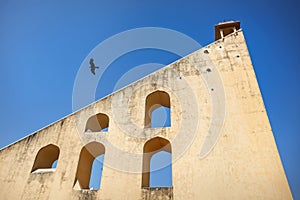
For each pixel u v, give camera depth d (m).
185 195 11.42
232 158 11.97
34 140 15.15
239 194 10.94
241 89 14.30
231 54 16.14
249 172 11.40
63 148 14.31
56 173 13.48
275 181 10.93
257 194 10.77
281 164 11.32
